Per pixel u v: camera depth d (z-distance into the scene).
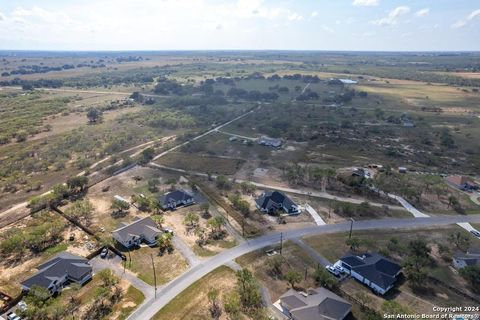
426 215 96.75
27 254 79.38
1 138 162.25
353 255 75.38
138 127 191.88
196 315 61.03
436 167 133.50
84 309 62.53
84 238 85.81
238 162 139.25
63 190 107.06
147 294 66.38
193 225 92.00
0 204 104.31
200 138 171.88
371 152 150.12
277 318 60.16
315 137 170.00
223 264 75.50
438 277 71.31
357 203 103.56
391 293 66.94
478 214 97.44
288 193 110.69
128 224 87.31
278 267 74.06
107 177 124.81
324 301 59.94
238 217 96.00
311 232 88.38
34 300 61.53
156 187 116.06
